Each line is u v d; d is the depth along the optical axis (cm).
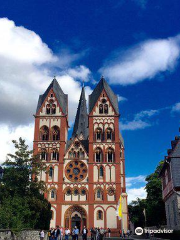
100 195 6962
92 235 4747
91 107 7825
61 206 6838
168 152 4425
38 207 4422
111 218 6750
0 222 2989
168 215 4494
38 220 4603
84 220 6775
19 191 4497
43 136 7556
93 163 7206
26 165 4684
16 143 4769
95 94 8062
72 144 7425
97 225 6694
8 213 3112
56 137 7525
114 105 7938
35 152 7300
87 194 6944
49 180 7050
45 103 7812
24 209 3753
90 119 7638
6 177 4506
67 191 7000
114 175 7100
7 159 4628
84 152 7350
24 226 3481
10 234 2750
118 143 7400
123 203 7156
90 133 7494
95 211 6806
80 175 7138
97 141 7431
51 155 7288
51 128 7575
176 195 3731
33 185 4600
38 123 7619
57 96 7931
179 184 3791
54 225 6675
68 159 7275
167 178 4366
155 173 7075
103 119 7638
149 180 7125
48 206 5159
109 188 6994
